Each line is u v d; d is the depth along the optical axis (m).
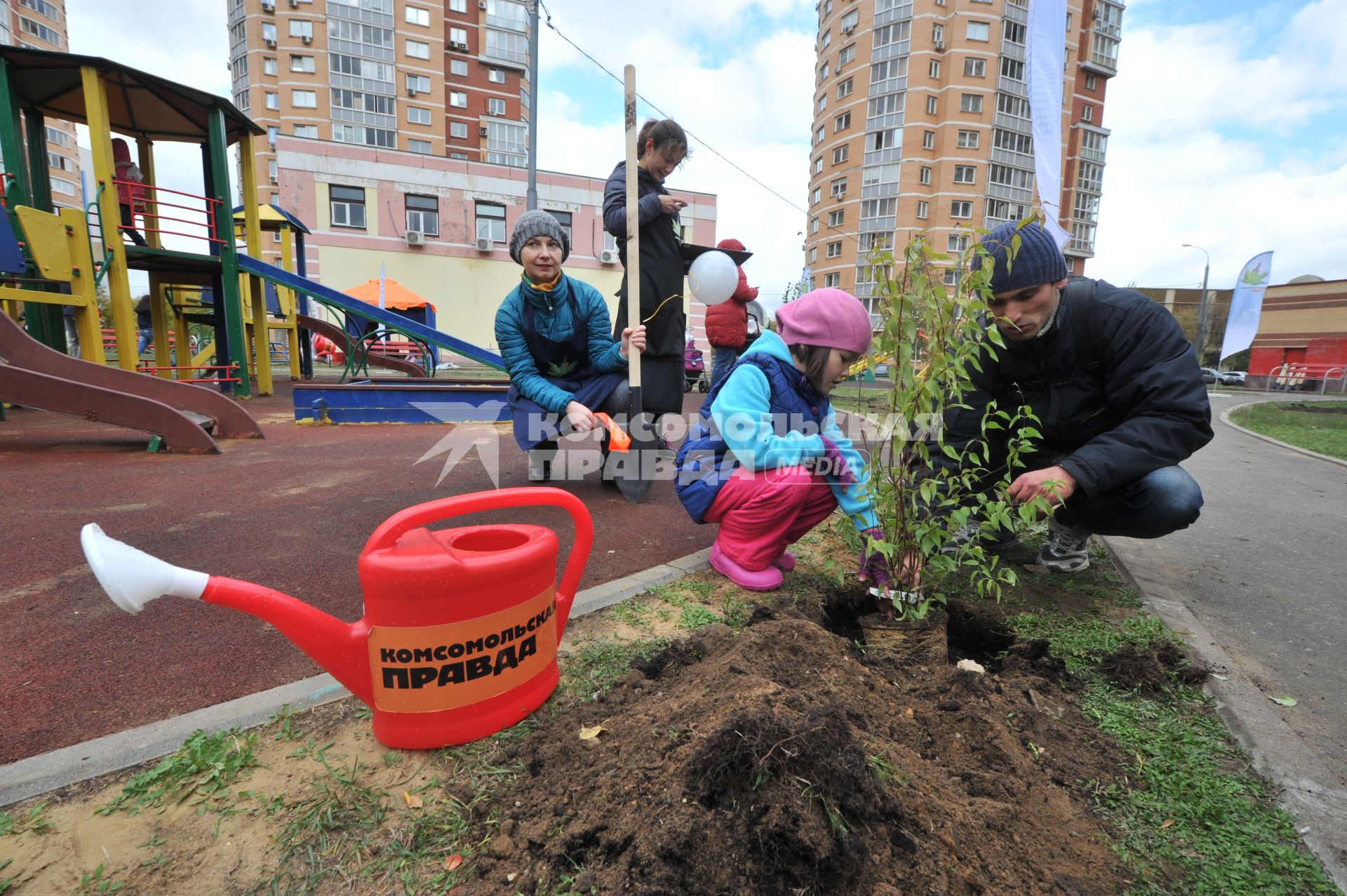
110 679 1.71
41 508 3.42
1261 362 40.06
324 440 6.00
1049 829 1.21
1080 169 44.72
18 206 6.61
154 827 1.18
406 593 1.32
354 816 1.21
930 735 1.46
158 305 10.49
